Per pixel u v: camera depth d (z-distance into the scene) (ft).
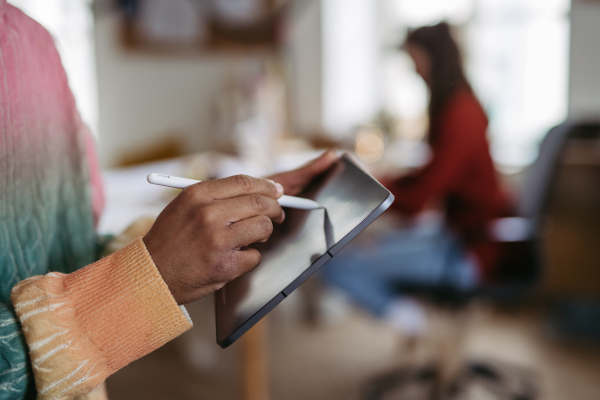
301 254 1.36
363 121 10.93
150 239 1.25
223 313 1.45
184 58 9.48
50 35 1.66
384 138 8.30
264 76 10.07
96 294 1.21
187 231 1.21
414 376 5.97
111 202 3.82
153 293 1.21
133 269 1.22
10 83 1.39
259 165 5.98
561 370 6.22
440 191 4.94
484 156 4.86
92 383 1.18
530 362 6.43
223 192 1.25
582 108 8.99
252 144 7.27
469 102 4.88
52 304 1.18
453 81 4.88
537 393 5.69
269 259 1.46
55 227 1.58
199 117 9.91
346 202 1.43
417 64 5.09
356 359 6.72
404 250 5.14
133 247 1.25
